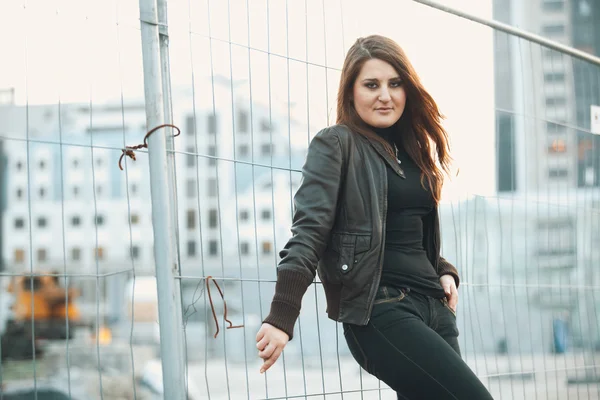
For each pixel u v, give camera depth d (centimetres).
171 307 257
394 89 264
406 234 260
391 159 258
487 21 386
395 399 331
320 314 322
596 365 430
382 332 246
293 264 236
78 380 393
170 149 268
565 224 430
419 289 257
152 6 264
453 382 239
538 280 409
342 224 252
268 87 306
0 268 3362
